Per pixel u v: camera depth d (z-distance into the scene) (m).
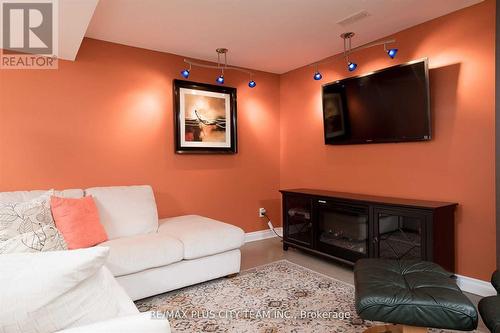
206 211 3.97
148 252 2.41
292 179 4.47
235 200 4.22
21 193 2.56
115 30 3.00
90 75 3.15
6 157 2.76
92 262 0.92
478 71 2.59
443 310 1.48
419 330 1.61
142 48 3.47
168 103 3.65
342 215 3.21
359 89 3.34
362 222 3.02
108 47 3.26
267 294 2.57
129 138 3.39
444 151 2.82
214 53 3.69
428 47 2.91
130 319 0.87
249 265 3.32
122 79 3.34
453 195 2.76
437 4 2.60
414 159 3.04
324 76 3.96
